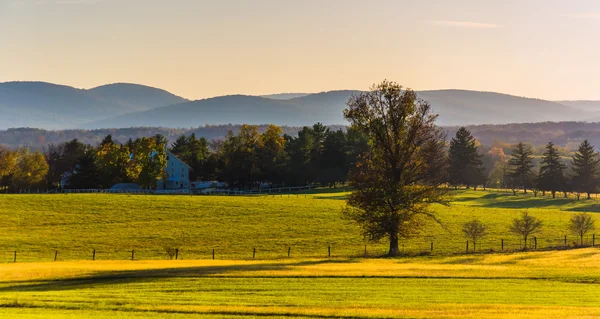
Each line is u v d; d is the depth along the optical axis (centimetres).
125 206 9300
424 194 5553
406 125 5528
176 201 9950
